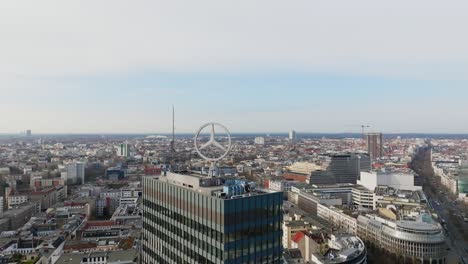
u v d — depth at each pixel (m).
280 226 145.62
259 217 137.75
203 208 137.25
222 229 127.19
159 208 168.00
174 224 155.88
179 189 152.38
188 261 146.12
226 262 126.94
